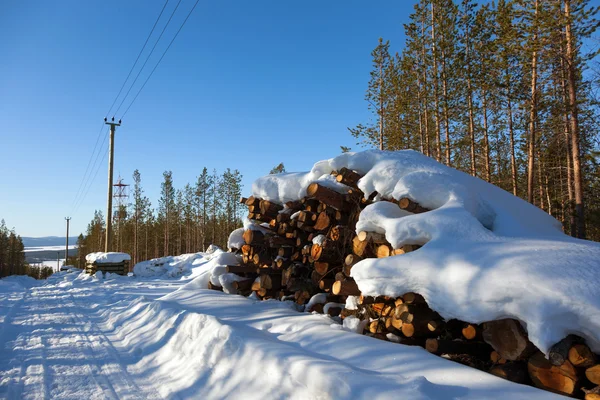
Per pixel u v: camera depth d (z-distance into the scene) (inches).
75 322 309.9
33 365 195.0
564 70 648.4
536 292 121.2
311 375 128.9
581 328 114.1
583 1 599.5
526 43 675.4
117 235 2267.5
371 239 197.8
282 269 274.8
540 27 637.9
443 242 164.6
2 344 237.8
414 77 925.2
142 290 517.7
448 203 188.4
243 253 311.6
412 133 995.9
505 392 112.3
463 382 120.1
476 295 134.8
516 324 129.5
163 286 578.6
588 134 695.1
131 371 187.8
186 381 166.7
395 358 144.2
